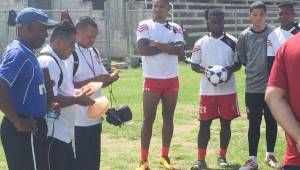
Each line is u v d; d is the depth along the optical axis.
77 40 6.32
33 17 5.01
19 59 4.87
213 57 8.34
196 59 8.46
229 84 8.31
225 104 8.33
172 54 7.96
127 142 10.55
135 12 29.33
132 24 29.00
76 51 6.27
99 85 5.82
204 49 8.39
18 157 5.00
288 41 3.86
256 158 8.33
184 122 12.55
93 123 6.30
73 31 5.53
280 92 3.85
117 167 8.73
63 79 5.57
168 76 8.07
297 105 3.78
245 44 8.21
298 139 3.71
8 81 4.80
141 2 30.27
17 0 30.56
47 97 5.34
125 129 11.51
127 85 19.33
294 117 3.79
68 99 5.50
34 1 31.52
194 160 9.10
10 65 4.84
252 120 8.20
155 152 9.62
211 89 8.30
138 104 14.84
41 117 5.12
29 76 4.94
